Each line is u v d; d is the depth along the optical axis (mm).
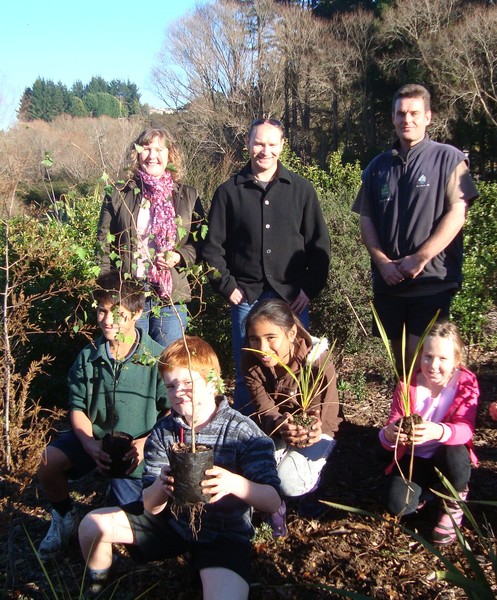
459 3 36156
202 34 39125
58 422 4957
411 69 35312
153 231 4078
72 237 6324
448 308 4078
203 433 2732
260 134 4121
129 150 4273
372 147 39875
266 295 4305
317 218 4336
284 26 41219
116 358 3334
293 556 3232
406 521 3506
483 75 32406
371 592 2943
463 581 2096
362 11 42188
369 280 5418
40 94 61531
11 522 3037
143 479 2820
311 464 3355
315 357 3393
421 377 3500
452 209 3896
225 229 4344
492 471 4023
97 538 2711
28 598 2955
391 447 3379
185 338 2586
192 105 38344
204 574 2574
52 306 4984
